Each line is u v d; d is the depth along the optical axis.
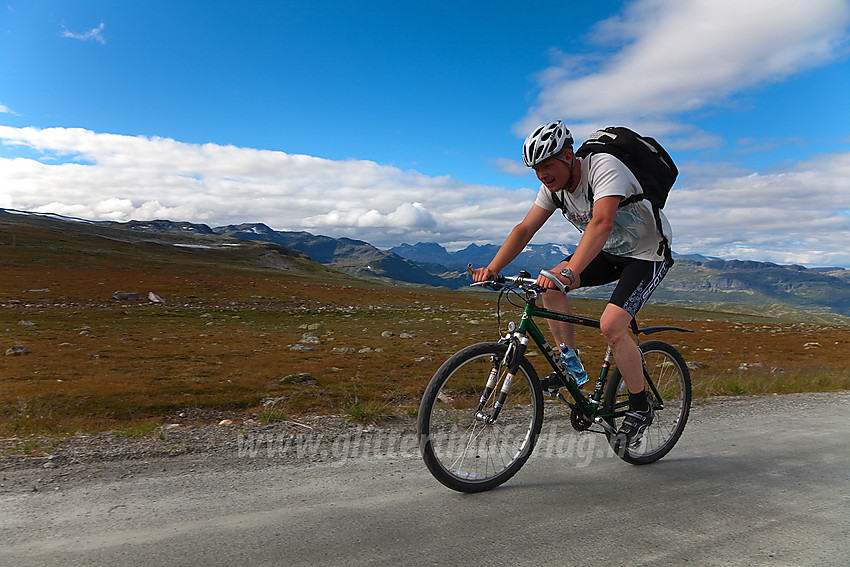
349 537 2.34
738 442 4.52
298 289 66.62
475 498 2.93
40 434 4.51
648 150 3.19
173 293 50.59
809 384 9.79
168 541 2.24
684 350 20.08
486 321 32.88
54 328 21.92
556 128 3.04
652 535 2.46
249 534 2.33
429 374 10.42
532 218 3.60
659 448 3.91
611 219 2.99
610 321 3.36
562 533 2.46
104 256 109.81
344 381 8.98
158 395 7.02
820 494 3.11
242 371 10.27
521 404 3.33
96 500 2.75
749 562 2.21
